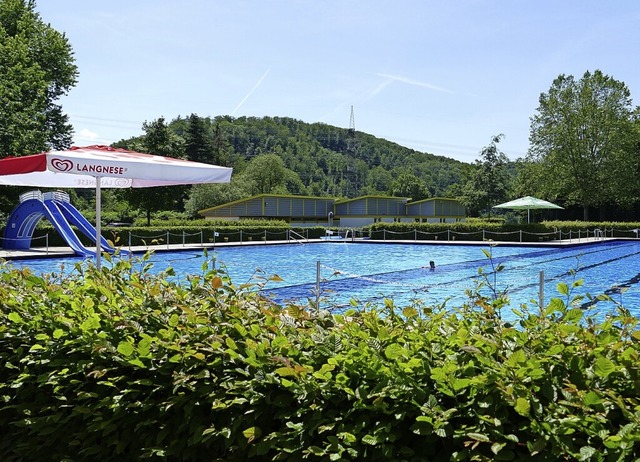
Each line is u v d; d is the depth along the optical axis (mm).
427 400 2045
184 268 19094
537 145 50719
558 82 49750
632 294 12844
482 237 33781
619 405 1828
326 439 2174
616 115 47688
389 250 28766
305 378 2234
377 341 2350
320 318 2902
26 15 32594
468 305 3164
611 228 38500
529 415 1860
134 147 41656
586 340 2209
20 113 27359
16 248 23766
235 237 33281
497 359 2242
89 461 2736
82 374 2846
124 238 27703
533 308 9656
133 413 2596
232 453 2354
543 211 55250
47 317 3186
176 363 2539
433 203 56938
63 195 23922
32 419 2803
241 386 2316
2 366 3088
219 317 2764
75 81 34531
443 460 2021
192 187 56562
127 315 2924
